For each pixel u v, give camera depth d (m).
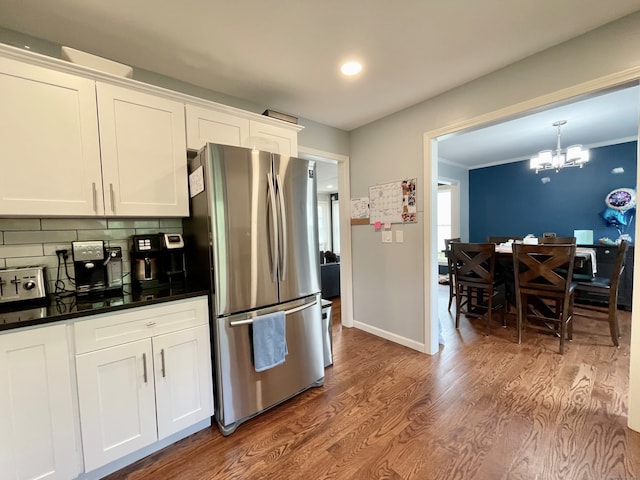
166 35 1.66
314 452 1.55
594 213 4.51
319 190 8.09
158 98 1.79
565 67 1.79
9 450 1.18
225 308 1.72
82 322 1.33
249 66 2.00
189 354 1.65
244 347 1.79
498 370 2.33
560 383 2.10
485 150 4.64
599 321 3.38
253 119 2.22
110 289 1.76
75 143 1.52
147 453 1.56
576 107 2.96
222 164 1.71
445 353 2.69
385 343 2.98
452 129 2.39
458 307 3.32
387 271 3.05
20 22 1.51
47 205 1.45
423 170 2.64
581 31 1.70
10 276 1.46
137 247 1.88
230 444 1.63
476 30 1.67
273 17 1.53
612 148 4.27
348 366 2.50
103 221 1.91
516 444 1.55
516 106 2.01
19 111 1.37
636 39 1.55
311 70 2.07
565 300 2.54
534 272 2.70
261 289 1.88
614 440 1.54
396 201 2.90
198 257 1.89
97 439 1.38
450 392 2.05
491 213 5.68
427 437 1.63
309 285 2.16
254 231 1.83
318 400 2.03
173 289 1.77
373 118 3.00
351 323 3.50
